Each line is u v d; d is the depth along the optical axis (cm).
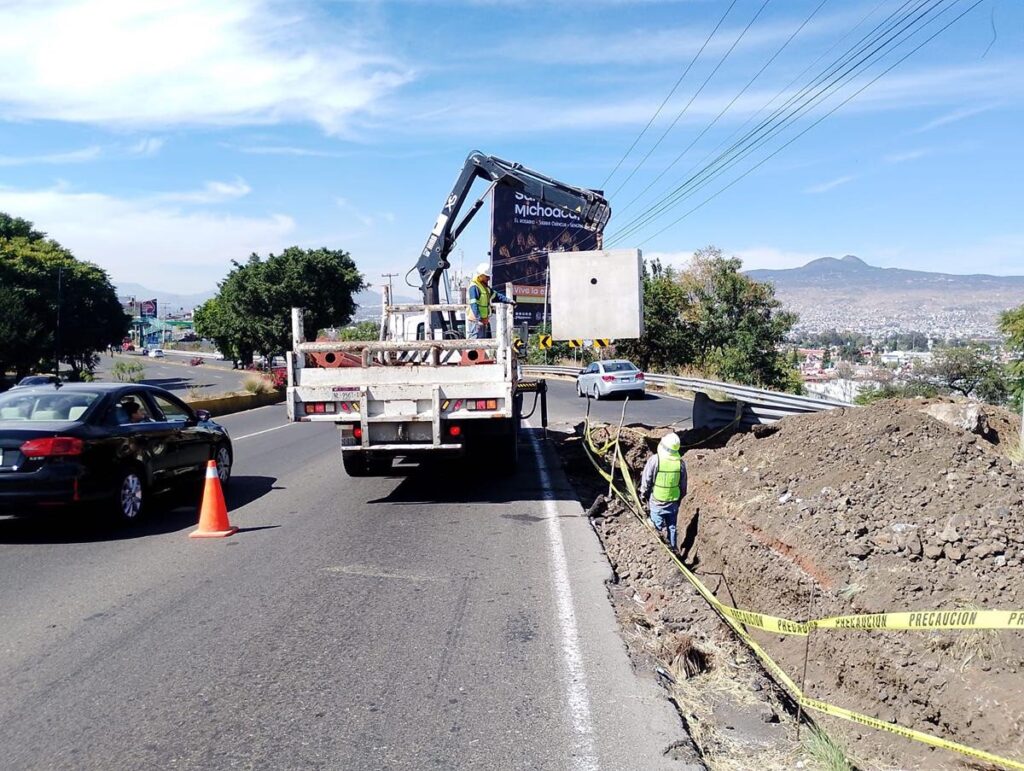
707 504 991
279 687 470
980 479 736
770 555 767
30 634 556
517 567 718
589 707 442
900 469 812
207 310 8975
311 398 973
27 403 876
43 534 855
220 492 851
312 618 586
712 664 530
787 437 1074
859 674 570
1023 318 2330
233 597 635
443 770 379
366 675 486
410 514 945
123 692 464
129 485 886
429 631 559
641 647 538
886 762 481
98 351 6669
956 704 482
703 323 4831
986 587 562
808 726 455
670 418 2150
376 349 970
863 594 616
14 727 423
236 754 395
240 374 6894
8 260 5375
